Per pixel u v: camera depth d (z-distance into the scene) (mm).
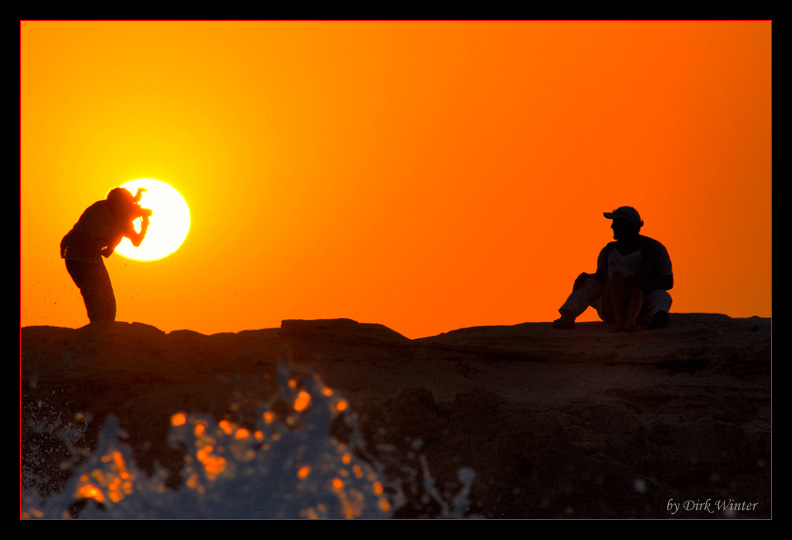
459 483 5695
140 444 6598
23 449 6758
